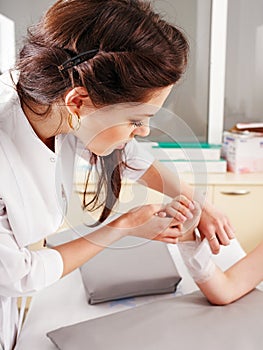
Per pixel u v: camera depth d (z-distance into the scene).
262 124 2.90
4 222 1.04
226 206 2.63
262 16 2.96
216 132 3.05
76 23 0.88
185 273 1.81
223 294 1.34
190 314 1.30
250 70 3.02
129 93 0.83
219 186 2.61
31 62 0.93
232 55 3.00
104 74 0.83
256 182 2.60
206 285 1.33
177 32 0.90
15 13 2.80
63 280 1.77
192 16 2.90
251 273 1.42
